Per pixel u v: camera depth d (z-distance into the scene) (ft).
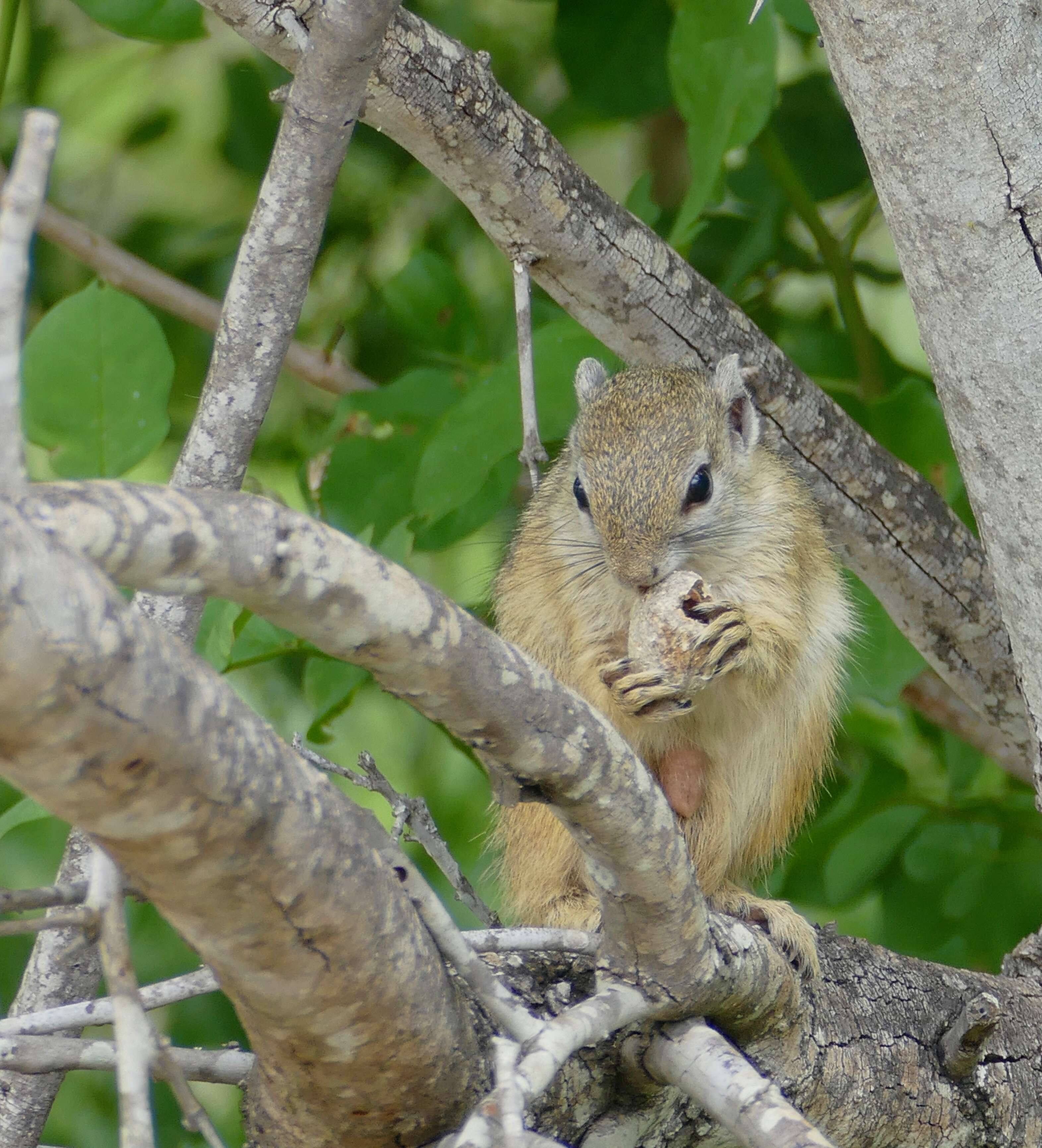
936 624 30.53
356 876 13.35
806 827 34.55
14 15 33.73
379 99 23.17
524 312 25.00
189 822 11.78
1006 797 34.47
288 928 13.07
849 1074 20.80
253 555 11.95
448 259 41.37
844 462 29.04
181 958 33.01
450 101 23.43
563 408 29.76
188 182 45.52
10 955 34.04
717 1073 16.33
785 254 39.58
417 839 20.39
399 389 33.04
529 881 25.96
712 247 40.06
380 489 32.30
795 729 27.53
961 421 19.33
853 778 35.50
